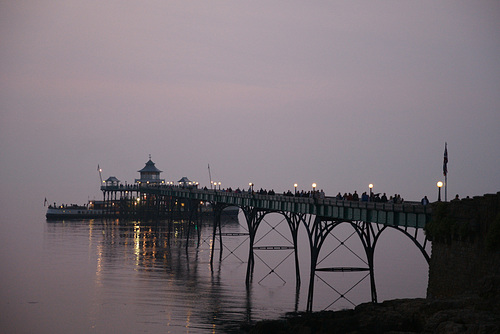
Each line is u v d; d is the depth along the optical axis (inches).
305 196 2945.4
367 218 2224.4
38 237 5241.1
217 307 2484.0
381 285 3058.6
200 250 4505.4
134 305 2507.4
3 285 2915.8
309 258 4296.3
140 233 5767.7
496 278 1553.9
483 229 1658.5
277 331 1947.6
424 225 1923.0
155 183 7810.0
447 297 1744.6
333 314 1983.3
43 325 2191.2
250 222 3331.7
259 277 3267.7
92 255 4055.1
